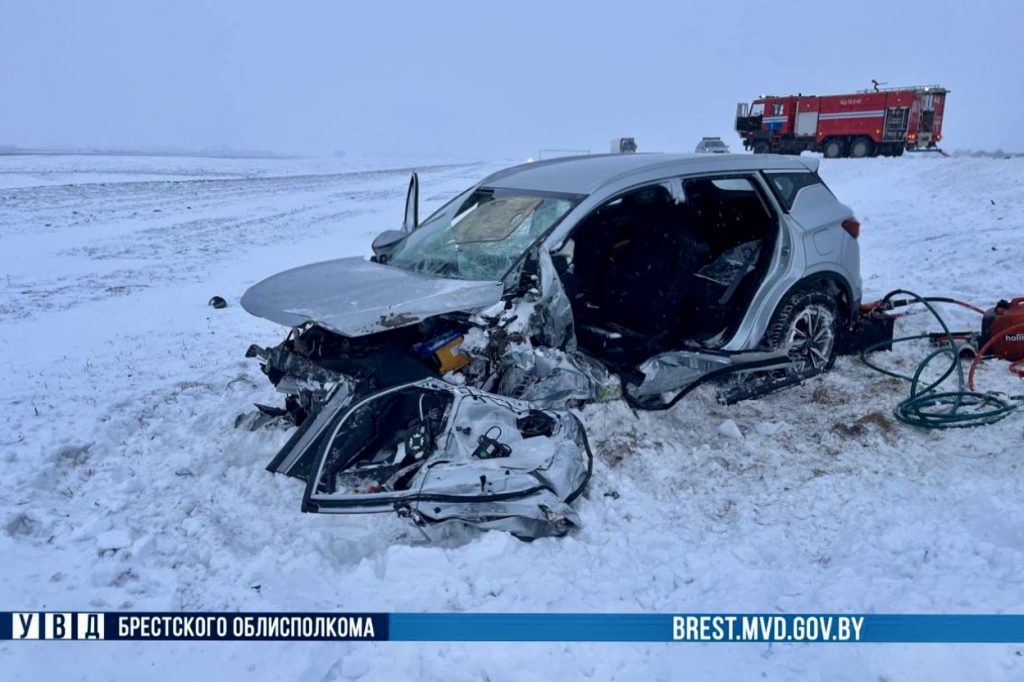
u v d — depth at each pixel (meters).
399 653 3.06
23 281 12.23
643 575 3.61
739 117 41.12
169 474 4.78
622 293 5.51
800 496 4.33
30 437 5.37
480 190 5.84
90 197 26.42
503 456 3.99
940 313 7.34
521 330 4.49
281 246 16.12
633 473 4.61
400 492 3.72
